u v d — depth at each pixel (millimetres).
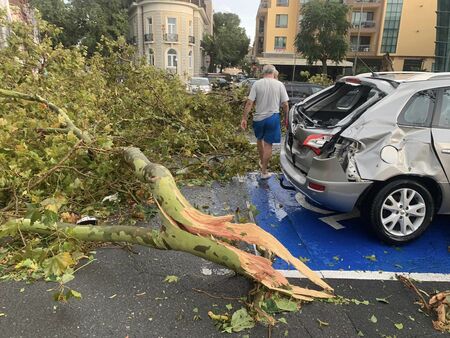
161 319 2752
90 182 4434
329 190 3703
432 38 49656
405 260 3613
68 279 3059
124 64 8375
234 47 60531
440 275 3377
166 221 2965
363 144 3578
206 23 65125
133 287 3104
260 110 5746
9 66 6309
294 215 4602
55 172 4184
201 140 6723
